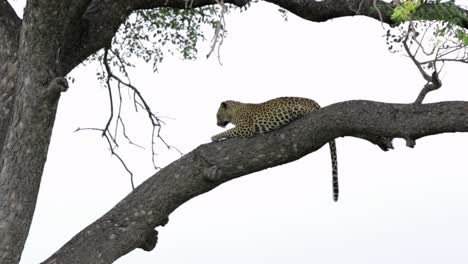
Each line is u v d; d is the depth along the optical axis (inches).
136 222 481.4
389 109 446.3
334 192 537.3
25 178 465.4
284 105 510.3
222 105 579.8
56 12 442.0
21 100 456.1
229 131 524.7
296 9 600.1
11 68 520.1
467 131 432.5
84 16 530.3
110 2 538.0
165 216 489.4
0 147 517.3
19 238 472.1
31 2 442.9
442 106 434.0
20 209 468.4
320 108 495.2
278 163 476.4
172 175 482.3
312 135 464.1
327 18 594.6
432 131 436.1
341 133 462.3
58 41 453.4
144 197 484.1
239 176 482.3
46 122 458.6
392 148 473.1
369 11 557.3
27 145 459.8
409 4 394.0
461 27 458.0
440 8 432.1
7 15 523.8
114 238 476.4
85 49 527.8
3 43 522.3
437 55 398.6
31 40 447.8
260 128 516.4
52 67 454.9
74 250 471.5
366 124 449.1
